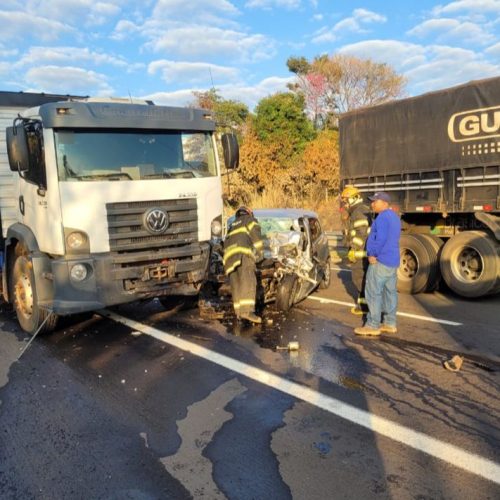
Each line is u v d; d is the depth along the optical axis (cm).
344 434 363
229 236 648
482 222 767
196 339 594
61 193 538
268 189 2255
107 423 388
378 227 587
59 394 446
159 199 591
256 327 643
